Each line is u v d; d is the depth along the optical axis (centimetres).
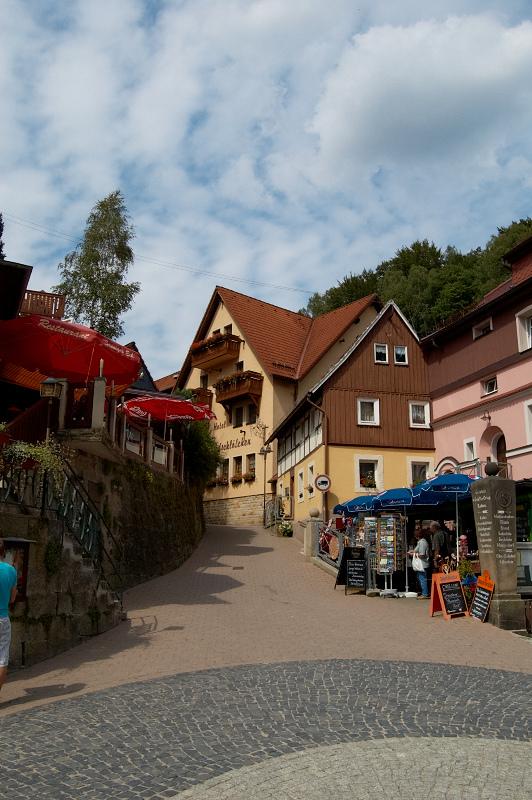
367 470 3048
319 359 4109
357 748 634
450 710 757
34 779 566
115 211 3109
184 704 780
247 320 4441
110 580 1662
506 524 1362
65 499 1189
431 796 530
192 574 1989
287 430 3822
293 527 3152
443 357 3005
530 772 579
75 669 975
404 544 1759
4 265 1648
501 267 4812
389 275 5559
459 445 2847
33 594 1038
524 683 884
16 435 1399
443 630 1262
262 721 716
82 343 1842
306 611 1452
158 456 2230
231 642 1137
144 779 564
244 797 529
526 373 2416
